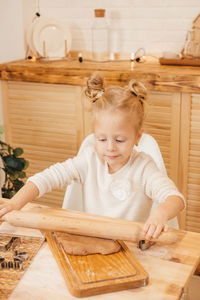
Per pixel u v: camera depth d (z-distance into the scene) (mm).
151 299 802
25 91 2391
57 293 818
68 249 932
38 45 2482
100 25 2416
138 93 1242
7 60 2576
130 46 2518
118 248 955
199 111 2020
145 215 1370
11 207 1124
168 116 2100
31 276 875
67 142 2391
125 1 2434
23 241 1008
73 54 2662
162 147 2174
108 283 817
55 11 2625
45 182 1275
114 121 1173
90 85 1279
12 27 2537
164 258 946
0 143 2266
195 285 1914
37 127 2443
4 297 804
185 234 1059
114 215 1352
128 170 1338
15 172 2240
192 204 2191
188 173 2152
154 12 2396
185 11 2328
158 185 1229
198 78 1947
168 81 2014
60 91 2289
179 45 2412
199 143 2072
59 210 1166
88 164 1395
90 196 1391
